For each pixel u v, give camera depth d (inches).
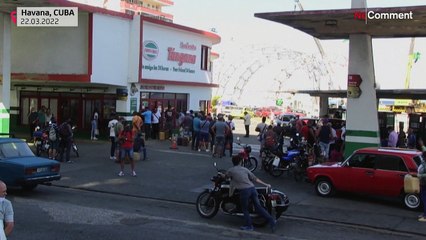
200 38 1224.2
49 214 417.4
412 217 448.1
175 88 1139.3
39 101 1117.1
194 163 746.8
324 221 434.6
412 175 468.4
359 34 655.1
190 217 429.4
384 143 729.6
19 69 973.8
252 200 391.5
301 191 559.5
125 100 994.7
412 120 829.8
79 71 927.0
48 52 951.6
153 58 1041.5
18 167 482.0
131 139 626.2
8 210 222.1
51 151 723.4
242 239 360.5
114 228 377.4
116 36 967.0
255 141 1180.5
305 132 715.4
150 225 392.5
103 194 529.0
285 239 366.0
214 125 831.7
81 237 346.9
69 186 559.5
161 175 637.3
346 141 661.3
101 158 765.3
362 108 651.5
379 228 414.3
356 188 505.0
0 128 844.0
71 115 1078.4
